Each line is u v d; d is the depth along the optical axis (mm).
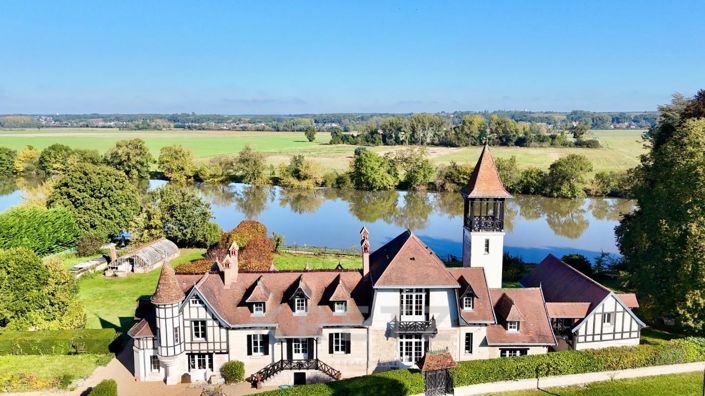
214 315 42719
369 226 107438
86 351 48000
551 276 55094
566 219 116188
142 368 43500
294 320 43469
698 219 47875
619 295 48844
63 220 80375
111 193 85500
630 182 74750
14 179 163375
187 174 162875
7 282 50000
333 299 43500
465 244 54250
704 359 45438
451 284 42719
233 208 128750
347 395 38844
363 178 153125
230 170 163375
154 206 88250
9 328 49688
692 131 54844
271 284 45844
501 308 46094
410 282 42625
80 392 41469
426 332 42875
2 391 41250
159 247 79875
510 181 143500
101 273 73500
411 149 161750
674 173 51750
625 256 65562
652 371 44219
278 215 119938
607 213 122188
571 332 46031
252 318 43406
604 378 43406
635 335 46844
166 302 41500
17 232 73438
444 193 150625
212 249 80188
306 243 93562
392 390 39781
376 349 43875
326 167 170875
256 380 42750
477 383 41500
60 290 52062
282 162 178625
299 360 43312
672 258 49344
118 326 54781
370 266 49188
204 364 44000
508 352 45125
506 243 93562
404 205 132875
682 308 47594
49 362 46156
